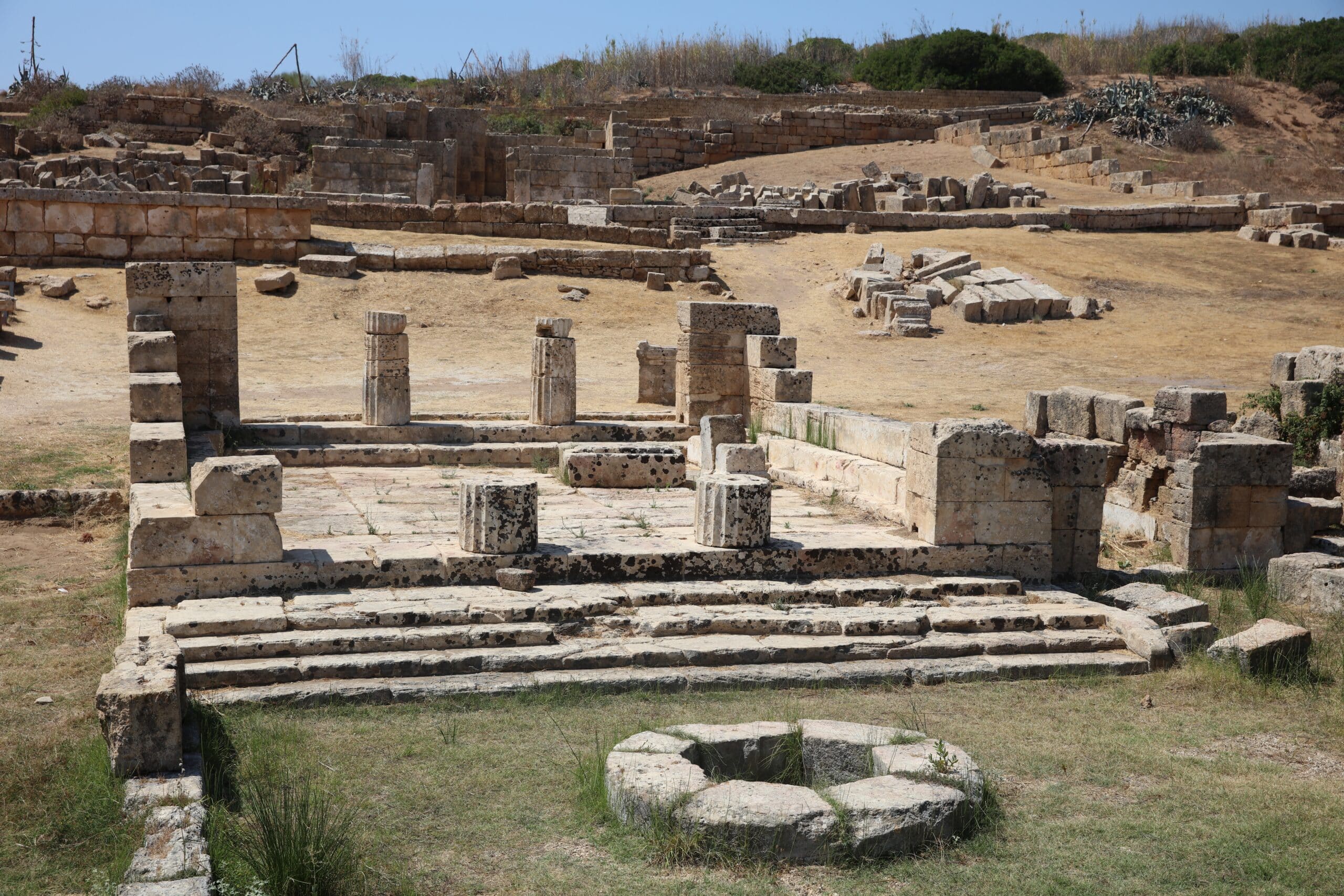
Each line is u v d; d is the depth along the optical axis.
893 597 9.68
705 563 9.83
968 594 9.90
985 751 7.09
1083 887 5.46
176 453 11.12
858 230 33.75
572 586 9.44
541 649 8.34
